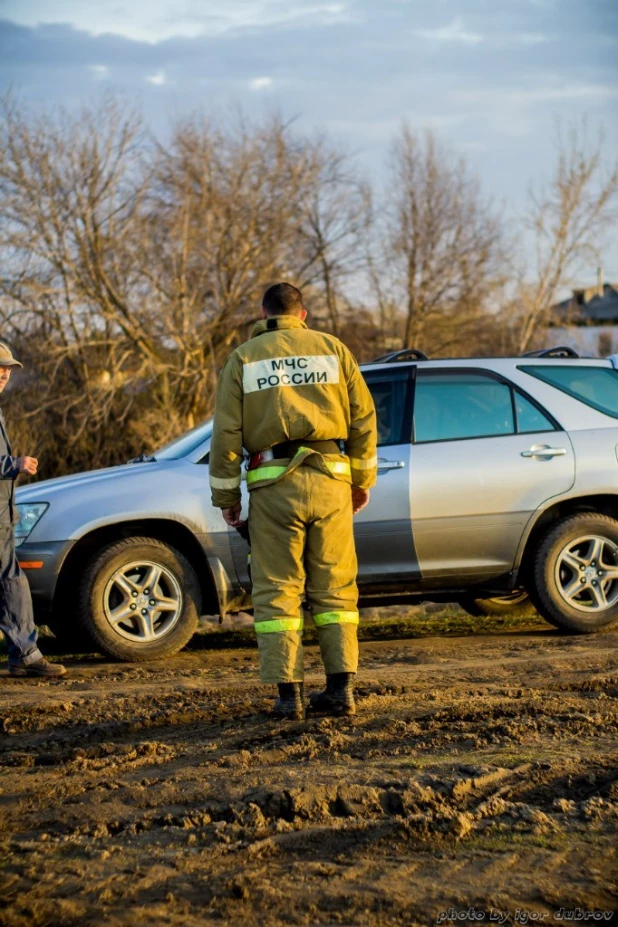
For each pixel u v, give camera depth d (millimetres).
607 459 7184
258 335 4664
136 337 21297
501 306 29922
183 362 21844
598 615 7164
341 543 4660
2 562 6027
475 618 8547
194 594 6707
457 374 7211
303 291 25406
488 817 3428
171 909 2785
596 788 3705
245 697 5242
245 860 3098
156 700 5215
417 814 3430
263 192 23141
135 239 21531
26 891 2895
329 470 4586
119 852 3168
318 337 4664
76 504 6582
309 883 2938
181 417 21641
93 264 21031
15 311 20469
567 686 5316
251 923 2705
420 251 28500
